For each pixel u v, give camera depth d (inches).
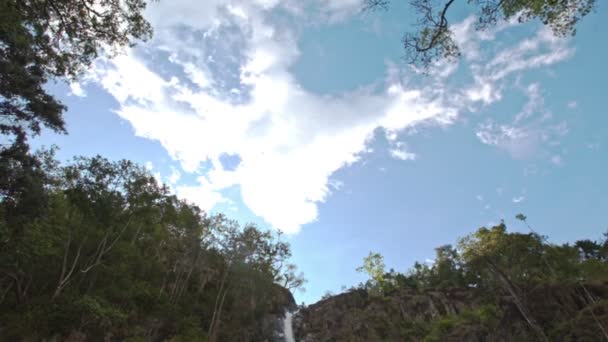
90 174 1480.1
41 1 460.8
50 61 542.0
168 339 1439.5
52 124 956.6
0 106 863.1
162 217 1768.0
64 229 1352.1
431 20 364.8
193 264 2164.1
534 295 1705.2
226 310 2103.8
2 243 1008.2
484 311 1929.1
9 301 1198.3
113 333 1209.4
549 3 323.0
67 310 1111.0
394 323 2299.5
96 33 506.9
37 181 967.6
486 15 356.5
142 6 498.9
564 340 1380.4
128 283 1576.0
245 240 2042.3
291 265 2443.4
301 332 2554.1
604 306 1430.9
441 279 3031.5
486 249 1771.7
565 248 2020.2
